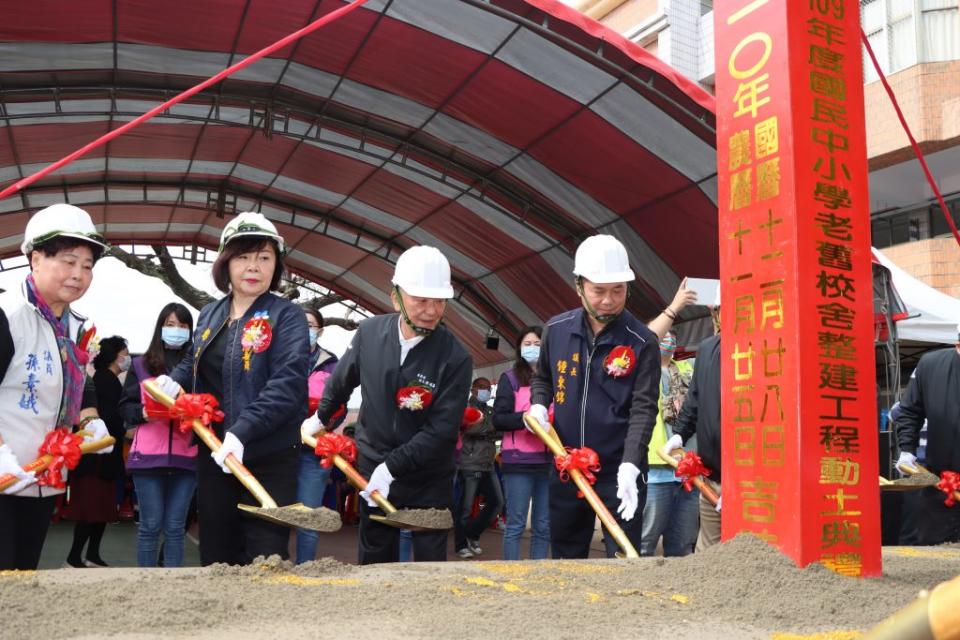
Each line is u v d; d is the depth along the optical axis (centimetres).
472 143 1130
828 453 243
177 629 159
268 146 1323
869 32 1398
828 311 246
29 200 1484
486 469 775
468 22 854
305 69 1047
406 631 160
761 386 253
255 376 292
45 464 253
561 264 1350
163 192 1562
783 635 173
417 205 1415
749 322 258
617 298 334
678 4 1584
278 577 219
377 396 330
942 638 55
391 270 1780
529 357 580
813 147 249
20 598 177
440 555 329
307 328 302
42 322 262
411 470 322
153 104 1135
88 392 312
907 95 1323
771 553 239
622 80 828
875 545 249
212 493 294
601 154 1012
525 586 220
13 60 986
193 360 337
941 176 1432
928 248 1388
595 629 170
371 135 1183
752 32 263
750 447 256
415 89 1035
